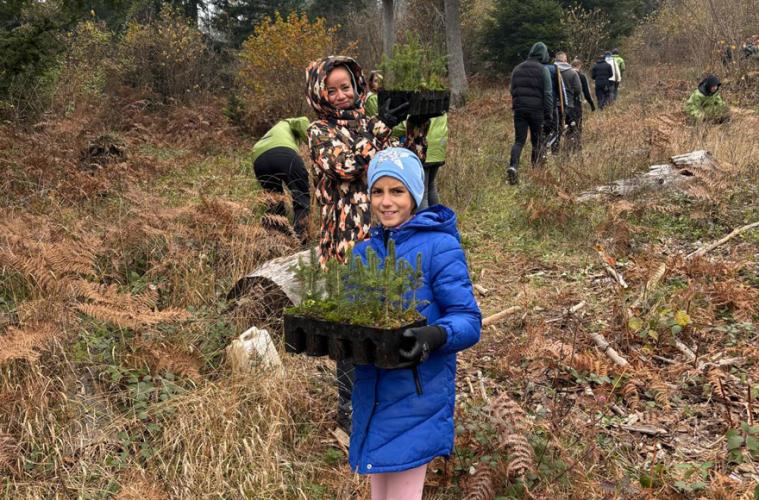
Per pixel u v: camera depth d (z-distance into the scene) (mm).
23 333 3596
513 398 3893
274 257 5324
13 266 4445
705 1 17078
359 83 3543
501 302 5398
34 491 2998
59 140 8883
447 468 3080
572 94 9922
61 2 9555
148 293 4527
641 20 25547
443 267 2436
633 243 6355
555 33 21641
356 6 27922
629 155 8719
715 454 3297
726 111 10766
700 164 7859
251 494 3023
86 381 3746
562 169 8094
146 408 3541
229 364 3932
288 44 13289
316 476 3275
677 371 4086
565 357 4160
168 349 3930
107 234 5281
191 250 5211
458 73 19891
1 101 9773
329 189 3547
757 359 4160
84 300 4461
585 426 3406
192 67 15547
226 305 4508
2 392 3492
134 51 15352
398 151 2562
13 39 9234
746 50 15070
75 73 13172
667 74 17766
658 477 3084
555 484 2992
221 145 10867
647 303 4816
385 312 2221
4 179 7035
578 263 6113
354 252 2662
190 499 2973
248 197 7402
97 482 3094
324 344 2334
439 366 2377
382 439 2348
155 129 11492
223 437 3248
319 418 3689
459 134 11898
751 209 6938
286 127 5961
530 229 7070
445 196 8070
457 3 19828
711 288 5008
